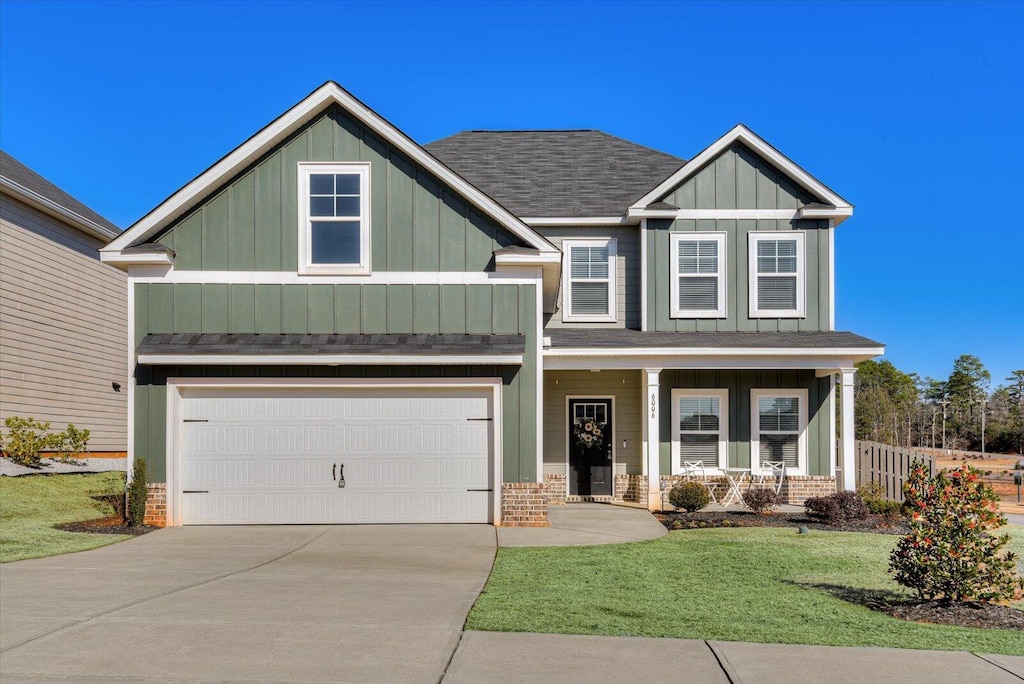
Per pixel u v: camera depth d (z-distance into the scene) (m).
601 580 8.87
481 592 8.19
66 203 20.59
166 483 12.86
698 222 17.06
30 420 17.61
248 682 5.32
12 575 9.01
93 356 21.77
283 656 5.87
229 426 13.05
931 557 7.90
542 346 13.77
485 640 6.34
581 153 20.75
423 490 13.13
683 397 17.14
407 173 13.34
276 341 12.91
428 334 13.15
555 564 9.84
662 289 16.97
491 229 13.33
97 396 21.95
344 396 13.15
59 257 20.11
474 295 13.22
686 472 16.89
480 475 13.18
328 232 13.29
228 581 8.70
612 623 6.94
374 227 13.27
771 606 7.71
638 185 18.92
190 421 13.04
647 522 13.94
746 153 17.19
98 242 22.11
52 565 9.65
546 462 17.23
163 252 12.84
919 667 5.80
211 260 13.16
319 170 13.29
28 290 18.69
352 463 13.10
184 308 13.08
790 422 17.14
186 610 7.27
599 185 18.95
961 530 7.86
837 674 5.61
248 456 13.04
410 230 13.27
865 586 8.68
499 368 13.13
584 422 17.33
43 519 13.25
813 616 7.35
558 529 12.83
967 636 6.70
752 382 17.12
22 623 6.78
